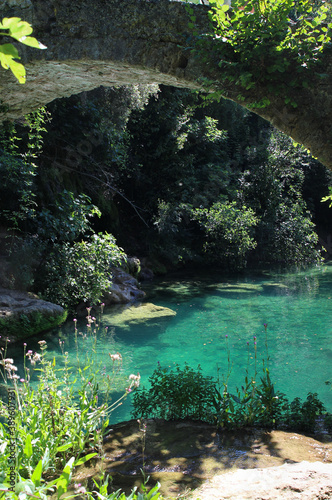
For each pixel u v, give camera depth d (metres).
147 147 16.61
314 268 16.95
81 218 9.93
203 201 17.31
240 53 4.07
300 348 7.40
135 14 4.14
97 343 7.63
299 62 3.92
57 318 8.45
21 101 4.88
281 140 20.27
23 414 3.35
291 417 4.23
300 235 18.58
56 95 4.95
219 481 2.83
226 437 3.77
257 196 19.75
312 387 5.77
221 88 4.14
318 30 3.96
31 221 9.60
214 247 16.94
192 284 13.45
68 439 3.36
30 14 4.03
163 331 8.44
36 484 1.89
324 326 8.73
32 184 9.71
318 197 22.44
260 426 4.12
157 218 15.58
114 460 3.31
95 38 4.12
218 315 9.66
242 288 12.75
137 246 15.67
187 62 4.18
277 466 3.06
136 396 4.58
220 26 4.11
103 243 9.95
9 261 8.84
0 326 7.36
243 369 6.44
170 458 3.33
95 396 3.73
